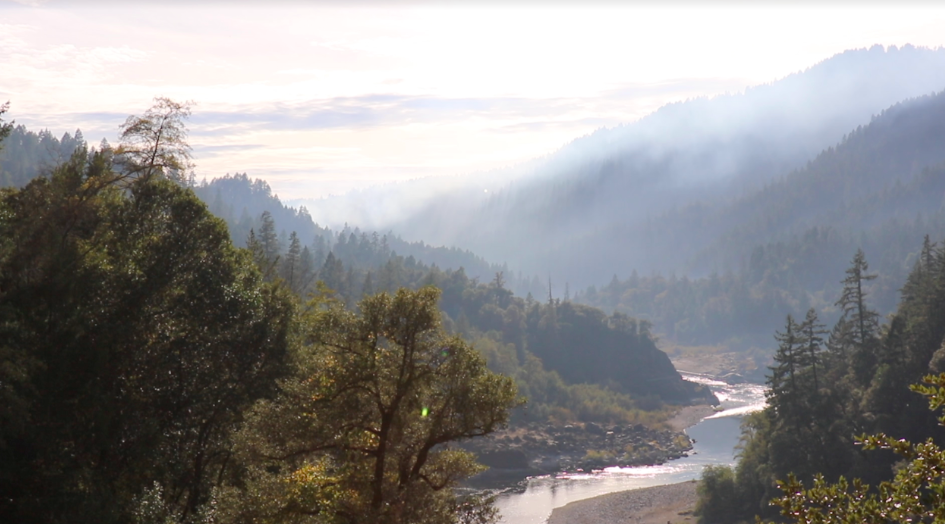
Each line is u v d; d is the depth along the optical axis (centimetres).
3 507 2488
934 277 9331
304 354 2403
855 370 8438
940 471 1073
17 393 2428
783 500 1185
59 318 2856
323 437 2248
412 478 2192
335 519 2134
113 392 2959
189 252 3384
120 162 3462
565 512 8138
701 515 7762
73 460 2725
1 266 2825
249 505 2222
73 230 3238
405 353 2219
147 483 2995
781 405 7481
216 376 3281
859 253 8844
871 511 1096
